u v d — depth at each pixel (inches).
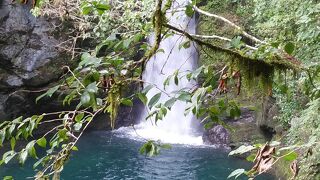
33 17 510.3
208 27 521.3
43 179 81.7
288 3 290.4
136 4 348.2
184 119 588.4
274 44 103.8
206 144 517.0
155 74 598.9
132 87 368.2
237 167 425.1
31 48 513.7
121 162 446.0
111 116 83.5
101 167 430.0
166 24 90.6
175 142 530.9
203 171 414.9
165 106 76.9
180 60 585.9
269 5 316.5
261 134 475.8
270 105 456.8
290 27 291.3
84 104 70.7
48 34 518.3
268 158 82.9
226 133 500.4
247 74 111.3
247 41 442.0
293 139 330.6
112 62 82.5
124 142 527.8
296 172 83.4
